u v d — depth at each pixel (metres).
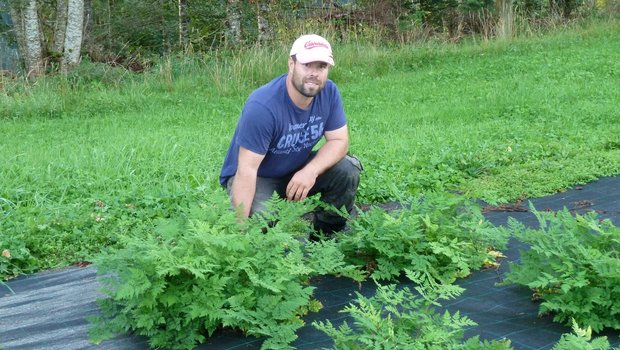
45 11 22.17
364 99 13.05
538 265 4.10
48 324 4.21
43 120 12.25
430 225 4.54
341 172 5.00
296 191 4.73
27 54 17.00
